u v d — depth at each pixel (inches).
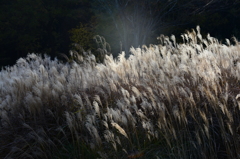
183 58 255.6
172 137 187.5
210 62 249.6
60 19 895.1
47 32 886.4
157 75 242.7
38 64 363.3
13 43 842.8
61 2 868.6
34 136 198.5
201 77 220.8
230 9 824.9
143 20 707.4
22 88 233.8
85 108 224.8
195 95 209.8
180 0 727.1
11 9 805.9
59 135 213.8
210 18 801.6
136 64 278.7
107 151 193.6
